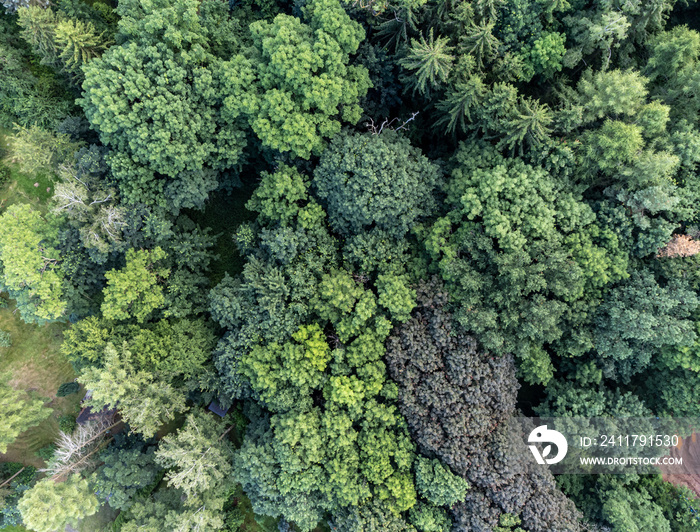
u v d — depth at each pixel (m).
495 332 20.69
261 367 20.69
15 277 20.14
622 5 20.23
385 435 20.83
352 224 22.09
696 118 20.52
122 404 20.45
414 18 19.92
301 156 21.30
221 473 21.83
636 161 19.67
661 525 21.58
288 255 21.73
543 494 20.22
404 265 22.75
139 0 20.38
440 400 20.20
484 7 19.39
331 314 21.48
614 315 20.58
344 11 19.42
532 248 20.31
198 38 20.30
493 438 20.50
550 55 20.69
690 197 20.55
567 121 20.16
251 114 20.44
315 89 19.12
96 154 21.14
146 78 18.83
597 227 20.89
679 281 20.70
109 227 21.05
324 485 20.75
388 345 20.81
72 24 20.78
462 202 20.28
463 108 20.75
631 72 21.20
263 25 20.80
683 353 20.89
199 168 21.44
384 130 22.34
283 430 20.73
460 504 20.34
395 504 20.39
